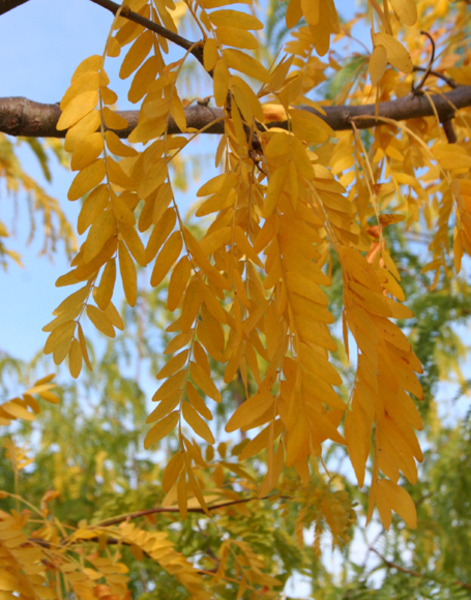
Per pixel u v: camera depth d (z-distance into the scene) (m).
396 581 1.61
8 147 2.42
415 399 1.83
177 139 0.72
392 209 1.56
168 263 0.71
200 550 1.48
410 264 2.16
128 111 0.94
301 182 0.71
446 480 2.05
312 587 1.77
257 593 1.11
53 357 0.72
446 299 1.96
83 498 2.40
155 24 0.73
